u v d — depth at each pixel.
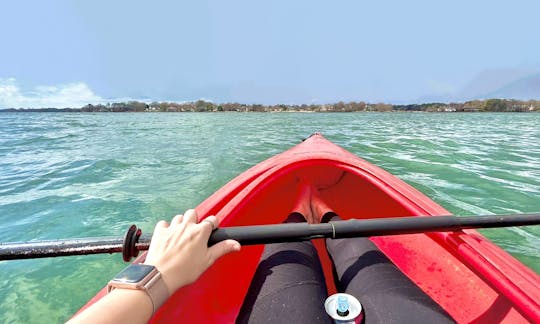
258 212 2.30
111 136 11.81
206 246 0.80
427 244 1.76
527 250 2.57
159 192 4.36
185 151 7.99
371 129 14.85
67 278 2.38
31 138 11.09
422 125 18.14
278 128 15.77
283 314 1.00
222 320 1.39
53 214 3.56
